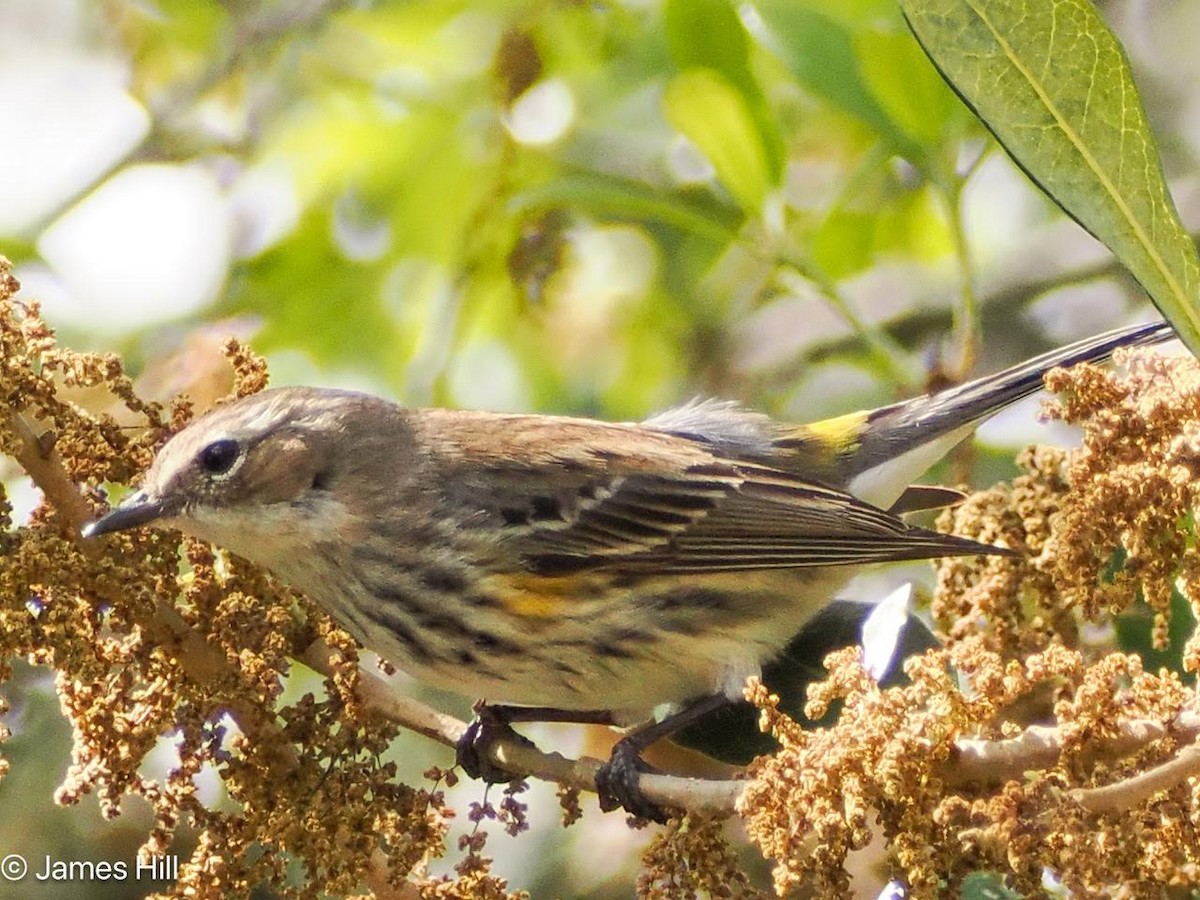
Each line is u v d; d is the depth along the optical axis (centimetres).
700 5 1235
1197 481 727
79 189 1459
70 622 754
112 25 1515
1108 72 608
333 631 839
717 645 1023
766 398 1520
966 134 1214
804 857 700
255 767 797
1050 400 796
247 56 1479
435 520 1014
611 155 1530
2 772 751
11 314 794
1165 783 633
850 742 682
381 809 805
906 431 1170
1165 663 881
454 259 1406
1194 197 1512
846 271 1538
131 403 853
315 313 1439
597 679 1030
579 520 1034
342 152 1477
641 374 1545
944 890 677
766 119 1250
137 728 779
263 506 976
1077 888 635
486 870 814
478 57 1495
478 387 1512
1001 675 687
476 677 1023
